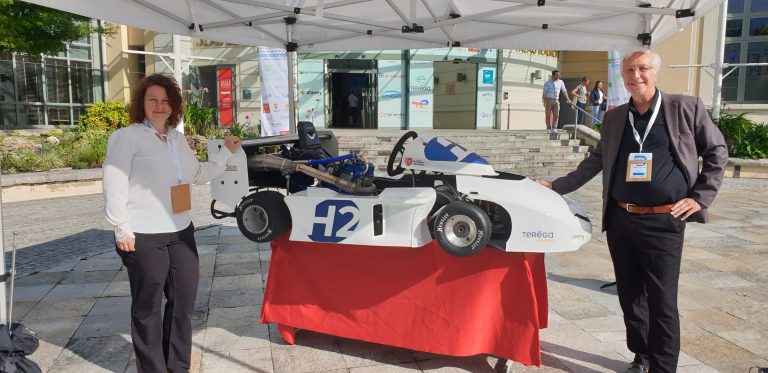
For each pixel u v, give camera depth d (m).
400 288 3.52
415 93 17.88
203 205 9.34
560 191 3.60
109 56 18.98
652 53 2.93
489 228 3.04
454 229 3.14
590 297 4.76
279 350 3.74
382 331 3.58
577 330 4.03
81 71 18.36
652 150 2.94
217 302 4.65
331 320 3.70
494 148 13.41
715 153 2.87
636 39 4.98
